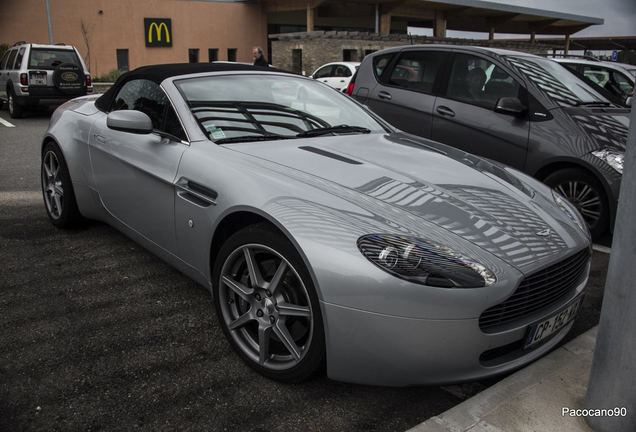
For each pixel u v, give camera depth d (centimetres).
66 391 203
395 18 2717
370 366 184
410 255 180
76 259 334
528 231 210
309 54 1944
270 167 232
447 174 250
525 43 2531
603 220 397
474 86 485
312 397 205
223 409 196
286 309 203
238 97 298
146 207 280
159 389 206
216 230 231
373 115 348
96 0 2028
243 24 2402
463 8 2341
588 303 301
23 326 250
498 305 184
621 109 464
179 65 323
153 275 314
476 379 186
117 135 306
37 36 1922
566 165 419
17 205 450
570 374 217
